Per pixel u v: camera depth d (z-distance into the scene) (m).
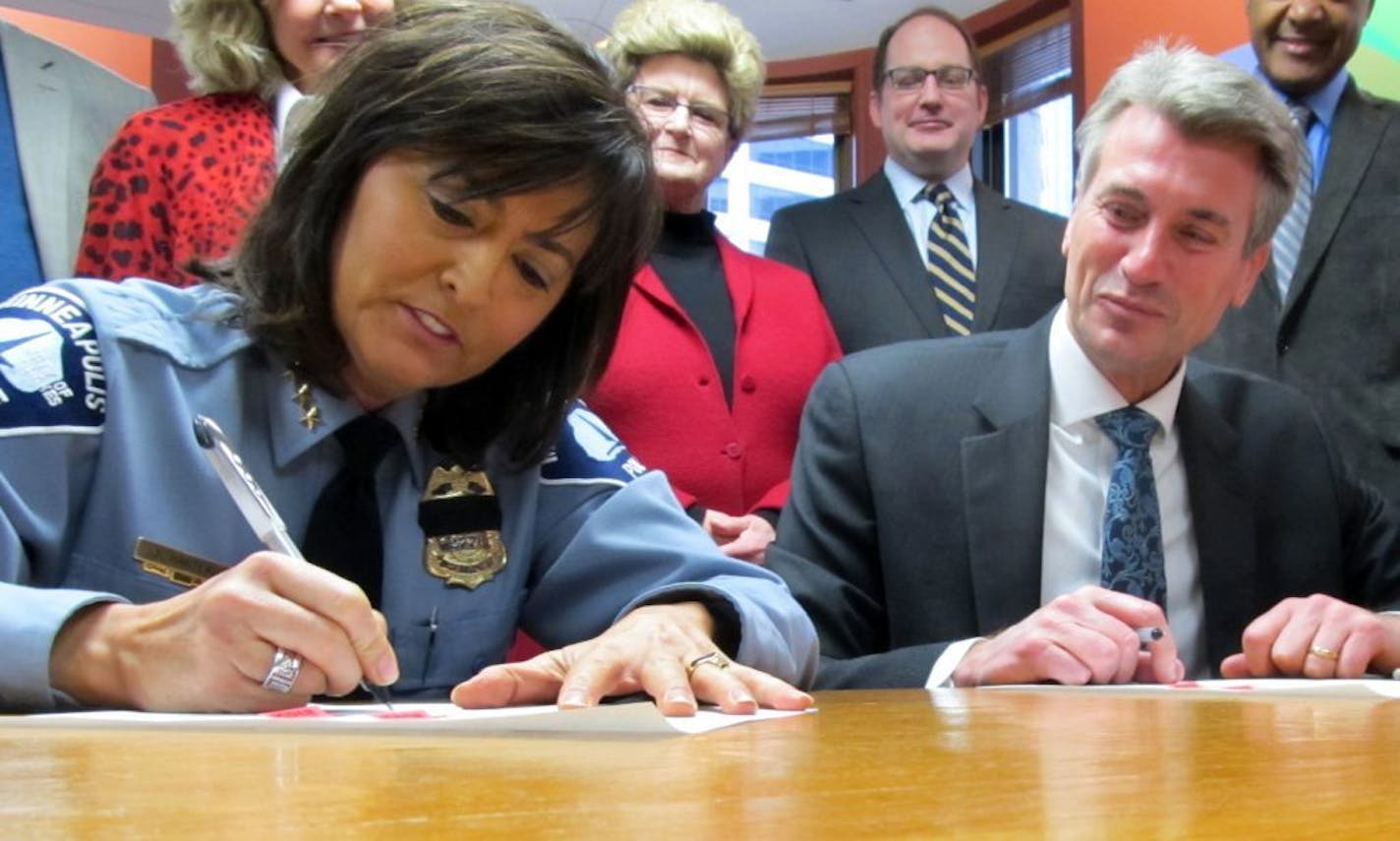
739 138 2.34
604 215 1.12
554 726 0.70
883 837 0.34
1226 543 1.59
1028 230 2.75
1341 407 2.29
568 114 1.07
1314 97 2.53
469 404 1.20
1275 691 1.10
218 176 1.78
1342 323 2.32
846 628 1.58
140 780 0.48
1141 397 1.60
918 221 2.77
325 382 1.11
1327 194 2.38
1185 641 1.59
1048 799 0.42
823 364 2.22
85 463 1.02
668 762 0.55
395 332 1.08
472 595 1.16
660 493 1.26
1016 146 4.97
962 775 0.49
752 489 2.09
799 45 5.26
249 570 0.85
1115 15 4.24
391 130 1.04
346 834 0.35
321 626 0.83
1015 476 1.58
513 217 1.06
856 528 1.63
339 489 1.12
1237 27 3.86
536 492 1.24
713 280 2.21
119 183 1.78
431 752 0.59
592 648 0.95
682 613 1.04
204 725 0.73
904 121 2.79
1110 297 1.53
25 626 0.83
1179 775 0.49
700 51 2.22
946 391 1.65
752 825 0.36
